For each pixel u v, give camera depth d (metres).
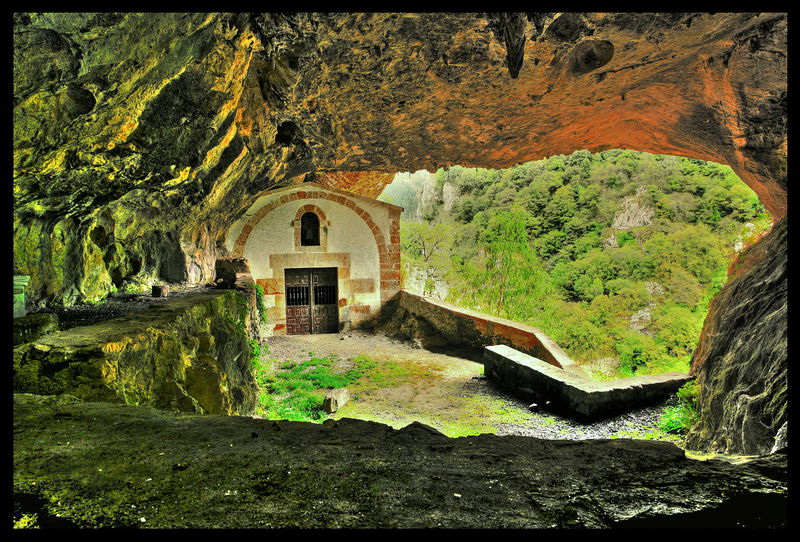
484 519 1.38
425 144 8.84
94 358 2.92
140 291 7.51
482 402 8.72
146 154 5.18
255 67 6.01
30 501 1.45
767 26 5.22
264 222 15.03
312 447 2.04
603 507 1.48
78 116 3.42
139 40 3.04
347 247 15.72
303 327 15.55
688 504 1.50
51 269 5.14
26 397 2.61
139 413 2.48
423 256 37.41
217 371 4.38
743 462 1.96
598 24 5.21
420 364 11.68
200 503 1.45
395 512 1.41
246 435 2.17
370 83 6.42
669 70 6.38
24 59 2.59
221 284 9.26
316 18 4.65
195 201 8.02
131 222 7.12
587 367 27.48
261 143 7.98
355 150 8.95
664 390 7.44
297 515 1.38
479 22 5.10
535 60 5.97
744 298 5.80
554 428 7.16
